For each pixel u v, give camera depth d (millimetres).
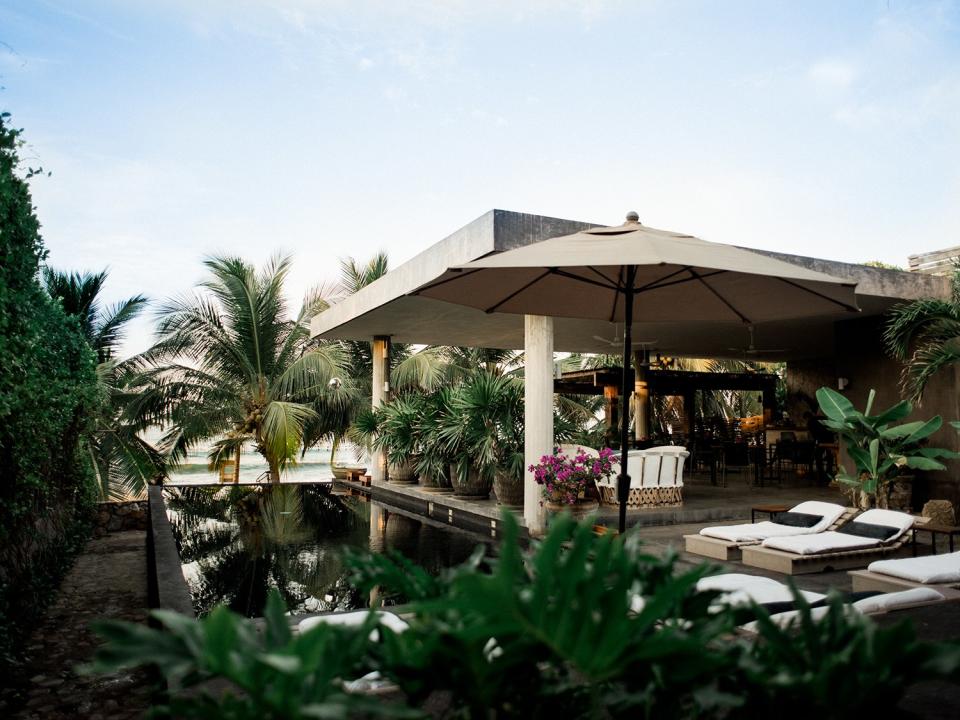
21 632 4988
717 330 12430
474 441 9898
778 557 5723
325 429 17578
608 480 9023
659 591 904
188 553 7312
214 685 2354
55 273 13797
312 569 6438
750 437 15547
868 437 8844
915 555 6012
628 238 4402
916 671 904
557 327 12297
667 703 1070
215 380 16594
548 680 1067
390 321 11875
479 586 815
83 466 9281
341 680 1032
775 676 974
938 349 8773
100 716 3725
